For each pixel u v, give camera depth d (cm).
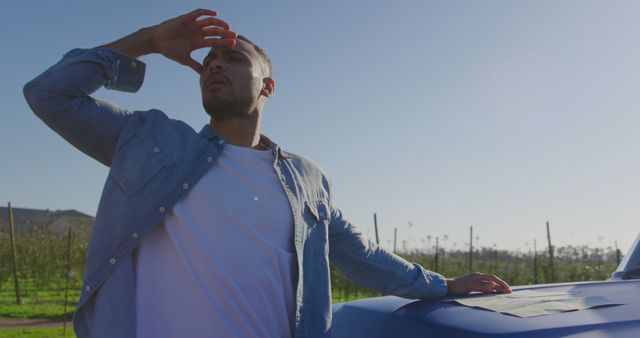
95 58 159
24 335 839
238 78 167
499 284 187
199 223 150
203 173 155
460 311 149
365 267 189
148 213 149
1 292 1547
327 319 170
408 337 144
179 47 171
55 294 1509
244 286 147
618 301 150
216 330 142
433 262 1641
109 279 147
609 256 1931
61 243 1652
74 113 154
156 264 150
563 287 187
